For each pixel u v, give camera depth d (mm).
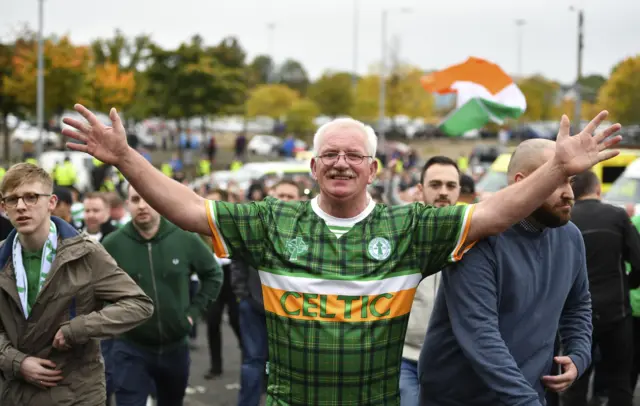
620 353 5941
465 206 3359
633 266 5891
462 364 3689
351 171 3275
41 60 32844
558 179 3221
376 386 3287
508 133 61906
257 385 6633
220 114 46781
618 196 13570
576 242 3793
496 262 3549
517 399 3348
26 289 4082
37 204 4027
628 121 42844
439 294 3773
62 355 4074
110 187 20031
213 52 48406
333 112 64375
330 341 3236
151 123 68312
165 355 5750
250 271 6730
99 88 46625
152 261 5730
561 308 3686
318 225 3332
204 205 3357
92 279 4141
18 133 53719
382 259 3289
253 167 21500
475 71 5691
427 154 56625
